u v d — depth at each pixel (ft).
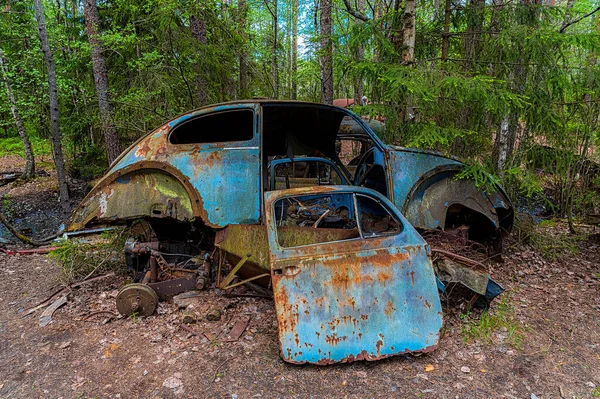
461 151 18.93
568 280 15.30
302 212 13.97
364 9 48.37
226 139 17.71
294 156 17.95
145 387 9.45
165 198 13.47
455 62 19.42
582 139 18.79
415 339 10.13
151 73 26.20
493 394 8.90
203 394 9.12
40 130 36.96
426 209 14.19
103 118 27.81
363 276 10.37
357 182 17.63
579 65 17.29
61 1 46.62
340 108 15.90
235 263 13.24
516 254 17.89
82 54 29.81
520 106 14.83
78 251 17.56
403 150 14.38
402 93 15.98
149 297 12.80
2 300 14.83
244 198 13.57
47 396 9.23
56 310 13.62
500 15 18.11
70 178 39.99
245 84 34.17
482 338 11.19
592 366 9.92
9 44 35.37
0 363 10.62
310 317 10.00
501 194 15.56
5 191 37.52
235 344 11.14
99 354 10.89
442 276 12.20
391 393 9.00
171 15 25.32
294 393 9.07
